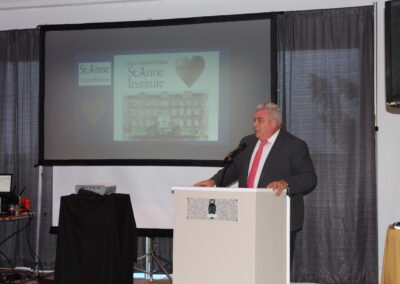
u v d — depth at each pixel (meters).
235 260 2.12
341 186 4.33
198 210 2.18
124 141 4.60
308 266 4.38
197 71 4.49
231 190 2.14
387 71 3.35
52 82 4.72
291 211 3.02
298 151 3.07
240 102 4.38
